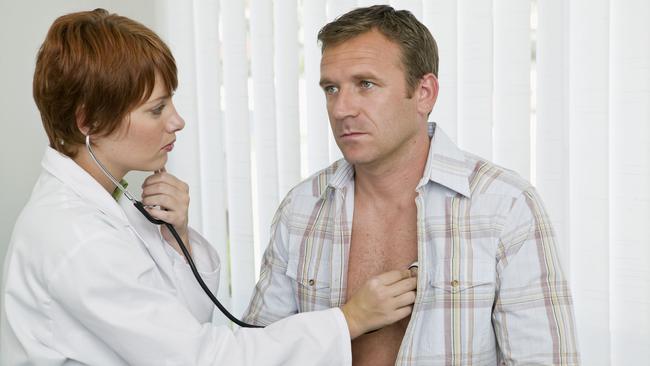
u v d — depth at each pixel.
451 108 1.84
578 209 1.75
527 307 1.19
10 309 1.14
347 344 1.17
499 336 1.22
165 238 1.40
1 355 1.18
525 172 1.79
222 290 2.16
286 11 2.03
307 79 2.02
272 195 2.09
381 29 1.19
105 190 1.20
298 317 1.19
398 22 1.20
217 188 2.15
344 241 1.33
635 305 1.72
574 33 1.73
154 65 1.17
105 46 1.13
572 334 1.19
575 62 1.74
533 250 1.20
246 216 2.13
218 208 2.16
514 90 1.80
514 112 1.80
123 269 1.11
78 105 1.15
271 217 2.10
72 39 1.14
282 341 1.15
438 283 1.22
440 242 1.24
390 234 1.31
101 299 1.09
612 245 1.74
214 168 2.15
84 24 1.16
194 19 2.13
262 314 1.44
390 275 1.20
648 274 1.70
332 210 1.37
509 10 1.79
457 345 1.21
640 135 1.69
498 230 1.21
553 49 1.75
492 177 1.26
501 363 1.24
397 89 1.19
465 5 1.82
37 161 2.11
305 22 2.01
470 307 1.21
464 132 1.85
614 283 1.75
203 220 2.19
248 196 2.12
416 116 1.24
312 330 1.16
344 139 1.20
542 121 1.77
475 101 1.83
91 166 1.22
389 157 1.26
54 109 1.16
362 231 1.34
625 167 1.71
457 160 1.27
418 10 1.85
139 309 1.11
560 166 1.76
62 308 1.12
